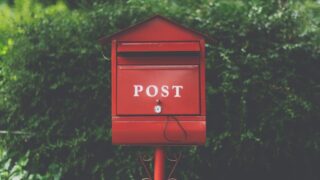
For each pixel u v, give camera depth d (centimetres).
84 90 314
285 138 312
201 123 253
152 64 254
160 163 259
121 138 254
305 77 317
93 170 312
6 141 316
